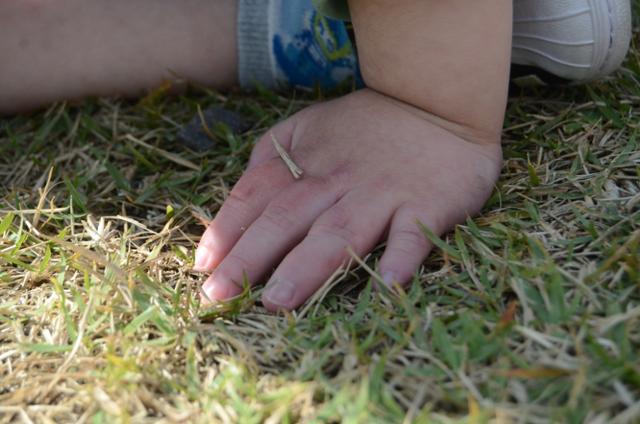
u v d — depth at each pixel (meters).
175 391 0.36
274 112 0.49
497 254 0.40
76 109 0.51
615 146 0.44
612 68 0.46
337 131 0.43
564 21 0.44
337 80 0.50
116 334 0.38
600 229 0.40
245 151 0.47
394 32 0.41
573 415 0.34
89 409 0.36
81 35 0.50
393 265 0.39
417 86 0.42
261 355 0.37
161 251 0.42
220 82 0.51
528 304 0.37
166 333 0.38
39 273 0.40
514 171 0.44
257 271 0.40
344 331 0.37
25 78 0.50
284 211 0.41
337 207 0.41
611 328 0.36
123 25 0.50
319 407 0.35
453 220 0.41
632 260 0.38
